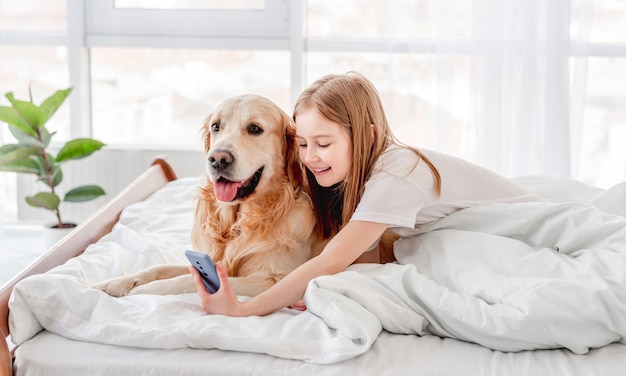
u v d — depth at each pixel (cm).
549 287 137
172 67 343
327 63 332
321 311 139
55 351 136
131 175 333
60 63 343
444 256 157
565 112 305
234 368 131
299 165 168
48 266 165
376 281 152
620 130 326
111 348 136
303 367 131
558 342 134
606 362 132
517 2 300
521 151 310
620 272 139
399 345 137
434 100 311
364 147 160
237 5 328
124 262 178
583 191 204
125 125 352
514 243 155
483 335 137
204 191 172
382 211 153
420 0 304
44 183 310
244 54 339
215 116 162
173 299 150
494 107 306
